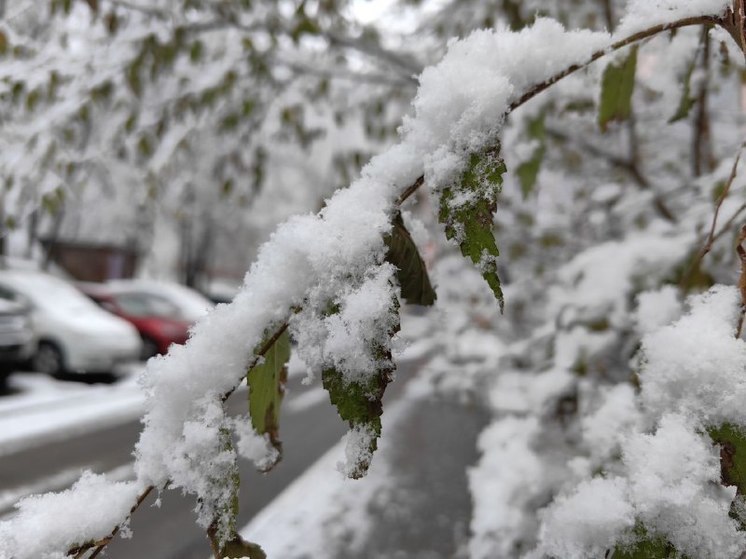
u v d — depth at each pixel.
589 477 0.81
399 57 2.73
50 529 0.46
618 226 2.42
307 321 0.52
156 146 2.65
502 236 2.85
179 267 26.91
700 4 0.65
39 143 2.23
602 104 0.91
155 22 2.38
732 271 1.17
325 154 2.92
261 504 4.97
